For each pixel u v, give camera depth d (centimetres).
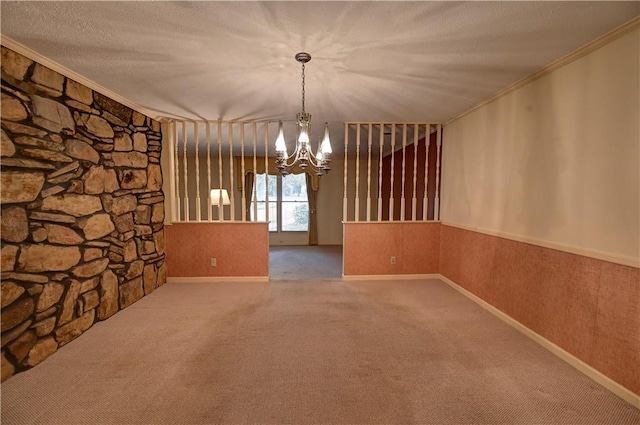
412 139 525
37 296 220
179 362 221
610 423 166
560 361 224
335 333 267
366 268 434
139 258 349
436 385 196
